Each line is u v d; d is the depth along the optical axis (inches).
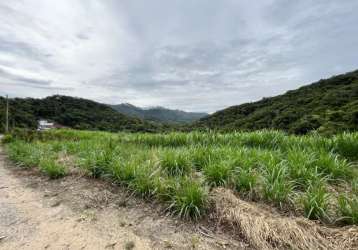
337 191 112.6
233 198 103.6
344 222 86.2
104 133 489.7
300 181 116.6
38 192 145.3
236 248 79.5
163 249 81.1
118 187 140.7
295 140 195.8
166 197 114.8
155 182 122.7
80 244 85.4
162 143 250.4
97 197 128.8
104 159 164.7
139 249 81.5
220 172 124.2
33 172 198.8
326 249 72.3
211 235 87.8
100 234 92.1
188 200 102.0
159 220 101.3
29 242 87.2
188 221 98.2
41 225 100.6
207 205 103.0
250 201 106.7
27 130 520.1
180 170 143.5
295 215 93.4
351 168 137.9
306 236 76.5
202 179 123.6
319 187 103.8
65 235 92.0
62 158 221.8
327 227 83.1
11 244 85.7
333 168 127.7
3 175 198.4
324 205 90.7
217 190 112.7
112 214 109.2
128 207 115.8
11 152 300.7
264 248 77.0
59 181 163.6
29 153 256.7
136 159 162.4
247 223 85.7
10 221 104.7
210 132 251.3
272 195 104.1
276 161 137.6
